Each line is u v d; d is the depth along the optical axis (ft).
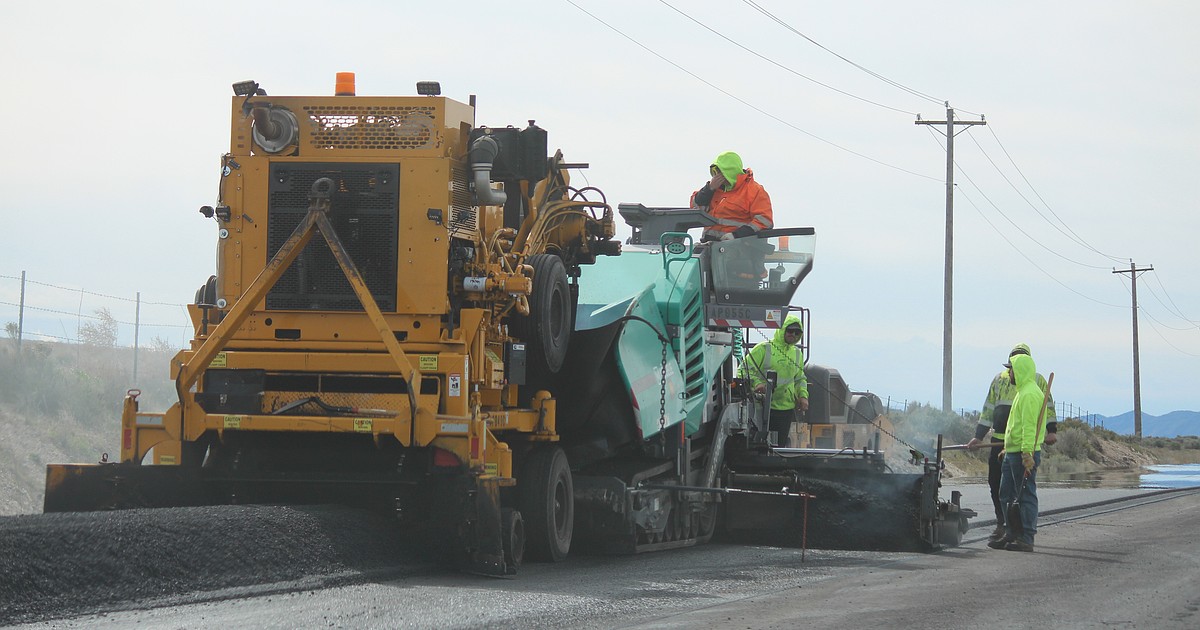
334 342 35.96
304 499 36.32
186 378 35.04
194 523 29.66
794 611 29.68
